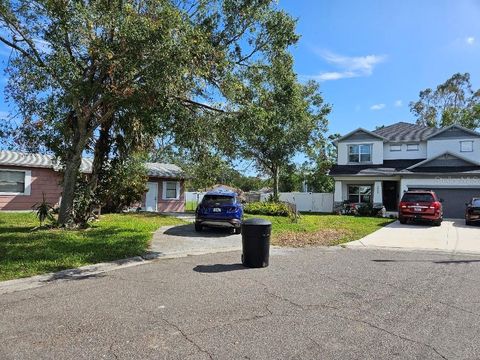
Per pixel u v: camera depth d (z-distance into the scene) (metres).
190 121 13.36
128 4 9.92
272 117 17.73
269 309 5.68
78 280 7.39
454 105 51.38
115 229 13.77
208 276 7.81
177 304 5.87
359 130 30.84
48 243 10.47
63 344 4.38
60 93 11.16
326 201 32.16
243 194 41.03
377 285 7.24
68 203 13.76
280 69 16.92
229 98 13.20
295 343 4.45
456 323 5.20
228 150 15.70
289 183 49.72
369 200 29.77
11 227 13.84
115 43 9.87
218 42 14.78
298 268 8.76
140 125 13.72
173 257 10.08
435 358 4.12
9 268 7.80
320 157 39.53
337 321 5.21
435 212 18.80
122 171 16.03
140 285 7.02
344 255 10.77
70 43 10.68
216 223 13.95
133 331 4.77
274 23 15.66
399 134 31.42
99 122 12.91
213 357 4.07
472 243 13.37
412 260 10.14
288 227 16.36
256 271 8.38
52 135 13.26
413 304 6.04
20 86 11.97
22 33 11.01
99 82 10.84
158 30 9.23
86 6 9.86
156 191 27.78
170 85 10.27
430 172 26.50
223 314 5.43
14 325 4.95
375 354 4.19
